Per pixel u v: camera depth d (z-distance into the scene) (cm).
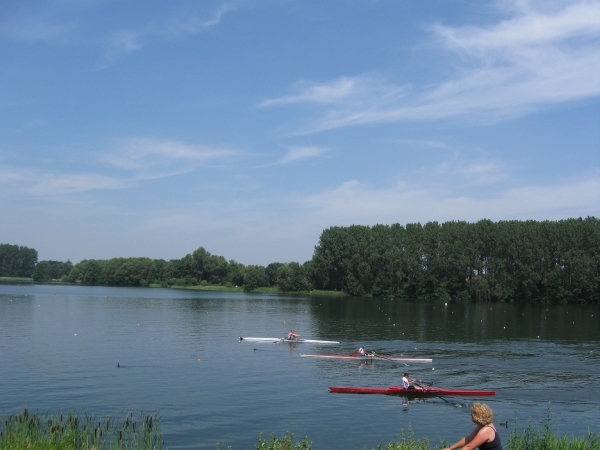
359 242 16975
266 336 7112
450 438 2919
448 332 7662
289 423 3161
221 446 2744
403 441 2242
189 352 5628
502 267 14025
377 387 4038
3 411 3288
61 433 2467
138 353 5491
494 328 8175
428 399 3734
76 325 7956
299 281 19462
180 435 2902
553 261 13775
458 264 14750
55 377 4266
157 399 3638
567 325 8612
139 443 2712
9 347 5722
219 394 3812
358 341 6675
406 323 8906
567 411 3450
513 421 3219
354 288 16825
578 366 4966
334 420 3228
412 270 15675
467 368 4862
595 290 13000
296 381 4275
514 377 4447
